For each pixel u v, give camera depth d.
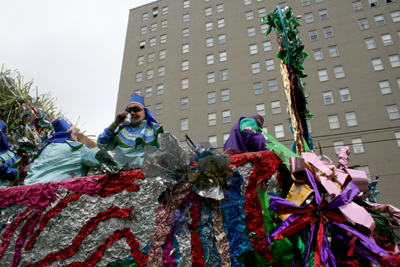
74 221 2.39
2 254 2.44
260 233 2.06
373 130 26.88
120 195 2.37
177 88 34.19
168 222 2.17
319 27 32.56
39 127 4.56
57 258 2.31
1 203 2.63
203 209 2.16
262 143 2.90
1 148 3.56
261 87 31.22
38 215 2.50
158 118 33.06
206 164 2.12
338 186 2.09
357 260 1.93
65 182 2.55
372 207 2.40
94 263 2.22
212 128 30.80
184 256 2.06
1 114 4.25
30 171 3.05
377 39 30.55
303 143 2.59
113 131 3.21
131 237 2.22
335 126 27.91
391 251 2.06
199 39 36.47
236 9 36.72
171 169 2.21
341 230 1.98
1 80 4.52
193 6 39.28
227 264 2.00
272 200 2.01
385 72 28.95
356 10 32.41
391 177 24.80
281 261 1.97
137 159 3.03
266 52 32.94
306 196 2.07
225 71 33.31
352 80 29.34
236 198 2.17
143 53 38.25
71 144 3.14
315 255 1.83
